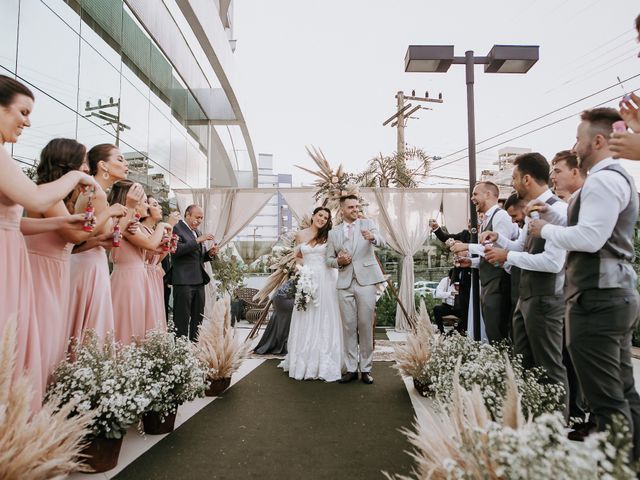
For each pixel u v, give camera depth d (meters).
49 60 6.14
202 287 5.25
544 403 2.42
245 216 9.66
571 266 2.06
